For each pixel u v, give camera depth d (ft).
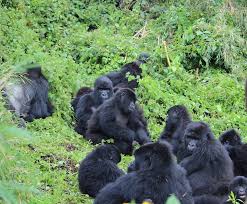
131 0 101.09
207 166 53.78
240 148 57.82
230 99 79.97
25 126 63.87
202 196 50.88
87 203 52.26
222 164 53.88
